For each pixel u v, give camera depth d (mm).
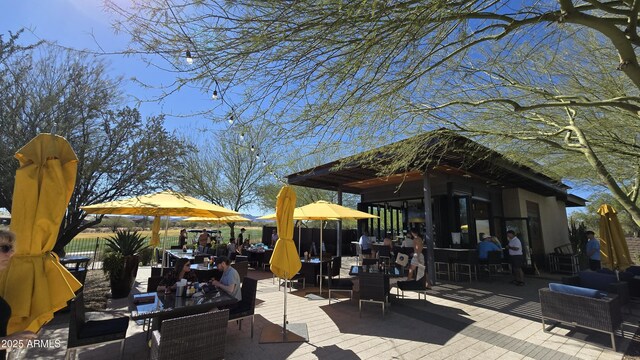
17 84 6945
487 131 5527
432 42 2584
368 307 6605
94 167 7320
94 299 7129
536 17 2654
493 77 5215
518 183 12281
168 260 11969
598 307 4543
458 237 10719
